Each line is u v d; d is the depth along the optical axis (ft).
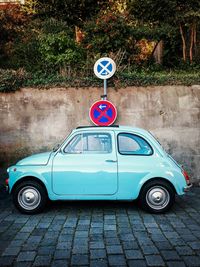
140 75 33.99
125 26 44.09
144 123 33.47
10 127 33.40
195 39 48.37
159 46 49.60
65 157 23.15
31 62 43.01
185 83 33.22
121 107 33.50
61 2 51.90
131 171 22.76
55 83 33.30
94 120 29.94
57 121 33.45
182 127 33.37
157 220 21.43
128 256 15.52
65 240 17.70
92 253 15.89
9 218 22.00
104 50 44.06
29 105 33.37
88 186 22.79
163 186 22.90
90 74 35.91
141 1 43.55
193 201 27.07
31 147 33.37
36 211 22.88
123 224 20.56
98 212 23.50
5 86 32.86
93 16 51.47
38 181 23.15
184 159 33.32
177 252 15.98
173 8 43.19
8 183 23.12
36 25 48.06
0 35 49.42
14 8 52.75
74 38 48.44
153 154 23.34
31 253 15.96
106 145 23.47
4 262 14.96
